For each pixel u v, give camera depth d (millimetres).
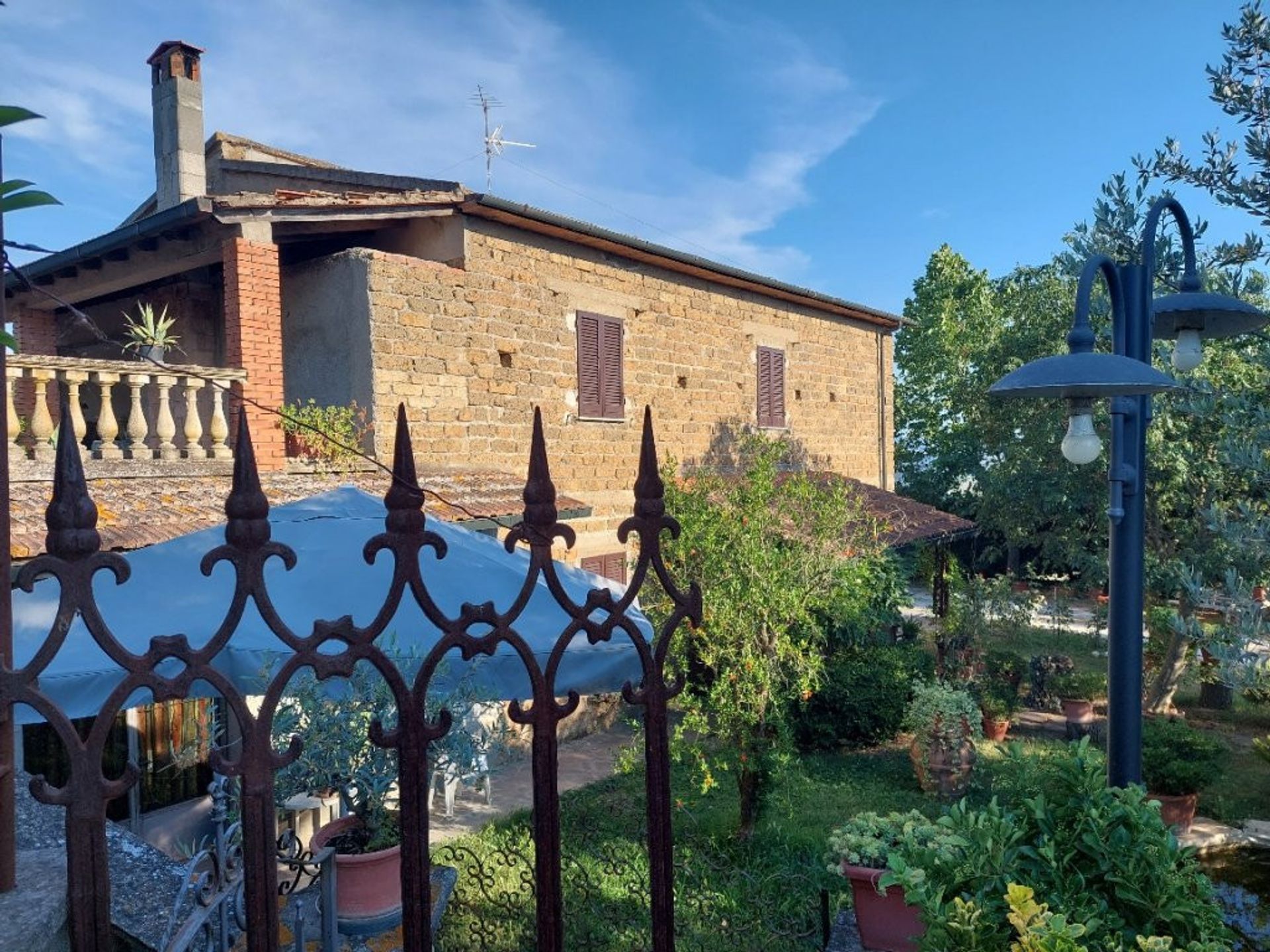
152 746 6875
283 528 5262
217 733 5879
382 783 4383
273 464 8641
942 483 29219
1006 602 14172
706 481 9141
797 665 8500
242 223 8633
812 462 17031
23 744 6316
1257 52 5535
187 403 8055
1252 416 5574
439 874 4902
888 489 19703
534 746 1830
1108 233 5953
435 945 4707
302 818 7426
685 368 13992
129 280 10141
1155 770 8875
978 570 25062
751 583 8133
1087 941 2879
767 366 15766
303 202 8984
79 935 1396
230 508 1475
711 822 8633
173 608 4473
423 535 1649
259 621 4410
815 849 7984
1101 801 3170
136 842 3699
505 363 11109
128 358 12109
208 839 3830
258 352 8672
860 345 18781
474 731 4934
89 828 1404
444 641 1678
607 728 12469
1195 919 2926
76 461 1394
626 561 12875
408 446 1625
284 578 4719
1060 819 3240
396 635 4379
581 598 4922
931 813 9188
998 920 2867
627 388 12953
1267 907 7297
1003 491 16406
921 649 13742
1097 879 3096
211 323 11375
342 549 4988
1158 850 3033
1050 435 15711
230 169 11930
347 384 9734
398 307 9820
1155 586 13148
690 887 6805
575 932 6082
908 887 3092
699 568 8242
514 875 7234
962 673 13312
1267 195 5414
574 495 12047
